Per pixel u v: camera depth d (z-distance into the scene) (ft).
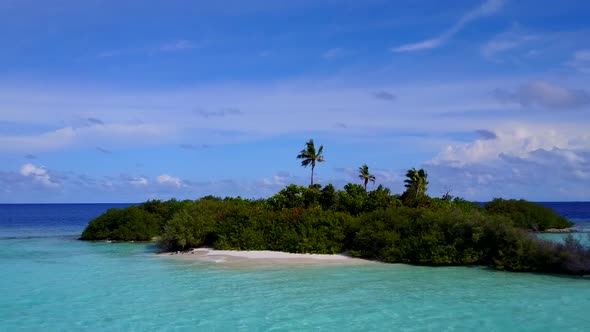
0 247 139.23
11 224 280.72
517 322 51.62
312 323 51.96
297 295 67.00
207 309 58.85
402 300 63.21
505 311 56.65
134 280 80.43
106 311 58.13
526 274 84.38
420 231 101.81
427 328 49.57
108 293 69.36
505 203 189.26
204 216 128.88
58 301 63.98
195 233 125.08
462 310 57.31
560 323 51.16
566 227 193.36
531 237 91.04
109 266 97.96
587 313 55.47
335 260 103.81
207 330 49.55
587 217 324.19
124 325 51.78
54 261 106.93
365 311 57.21
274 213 129.29
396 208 115.55
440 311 56.90
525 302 61.46
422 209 109.50
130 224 158.81
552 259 84.17
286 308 59.11
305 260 104.01
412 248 98.22
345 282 77.25
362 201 137.18
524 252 87.81
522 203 189.16
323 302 62.39
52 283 77.92
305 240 114.62
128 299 65.10
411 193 167.73
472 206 182.60
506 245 92.17
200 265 98.22
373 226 108.58
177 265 98.68
